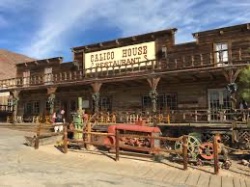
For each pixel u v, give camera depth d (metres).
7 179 9.73
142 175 11.06
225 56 22.28
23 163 12.59
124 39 26.62
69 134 18.08
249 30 21.48
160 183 10.00
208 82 23.11
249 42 21.39
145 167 12.34
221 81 22.61
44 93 33.03
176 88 24.45
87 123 16.98
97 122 22.17
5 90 31.64
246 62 20.36
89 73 28.48
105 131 20.33
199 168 12.28
